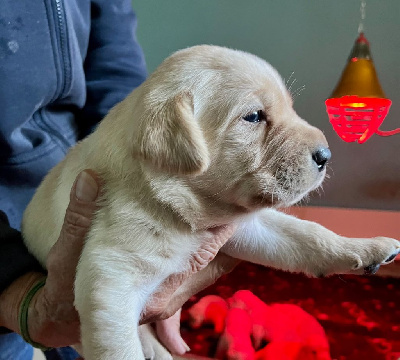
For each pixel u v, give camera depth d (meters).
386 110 0.60
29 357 0.42
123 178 0.28
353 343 0.50
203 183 0.28
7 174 0.40
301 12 0.81
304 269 0.36
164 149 0.25
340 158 0.84
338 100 0.58
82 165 0.31
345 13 0.79
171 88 0.27
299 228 0.36
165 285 0.31
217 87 0.28
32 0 0.37
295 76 0.83
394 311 0.56
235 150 0.27
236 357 0.45
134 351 0.26
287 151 0.28
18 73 0.37
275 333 0.50
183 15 0.87
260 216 0.37
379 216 0.74
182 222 0.28
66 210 0.28
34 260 0.33
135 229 0.27
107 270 0.27
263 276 0.67
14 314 0.31
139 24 0.89
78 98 0.44
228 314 0.52
